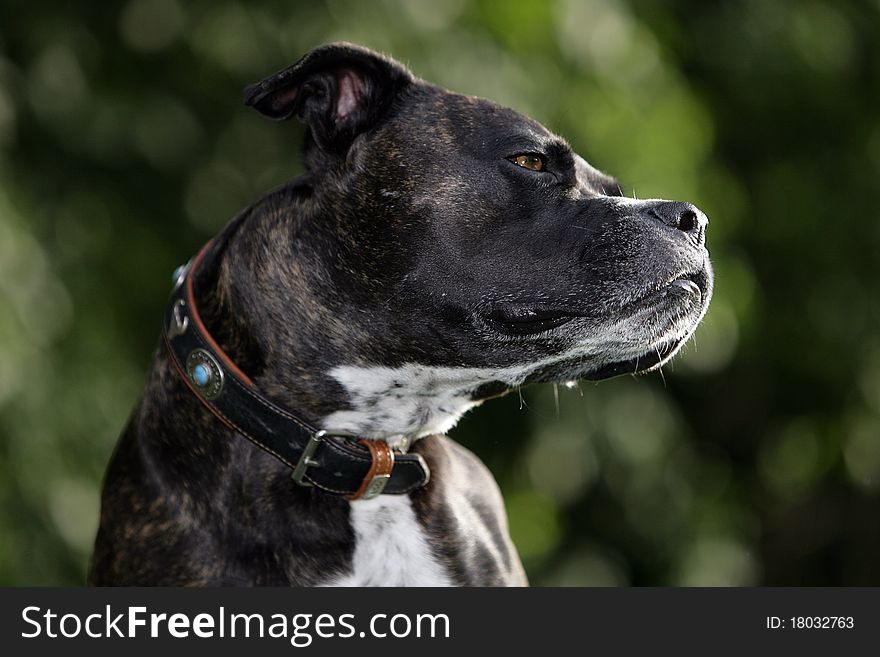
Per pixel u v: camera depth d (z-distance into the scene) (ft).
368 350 20.88
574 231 20.48
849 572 60.75
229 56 39.47
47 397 36.55
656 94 41.75
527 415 43.45
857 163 52.70
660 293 20.36
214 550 20.57
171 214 42.52
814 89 50.52
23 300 34.63
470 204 20.70
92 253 40.57
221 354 20.65
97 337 39.32
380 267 20.75
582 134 40.01
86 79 39.52
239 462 20.68
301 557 20.66
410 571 21.18
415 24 38.78
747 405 55.72
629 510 47.52
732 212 45.21
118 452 22.22
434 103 21.35
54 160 40.83
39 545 36.47
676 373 46.47
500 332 20.56
